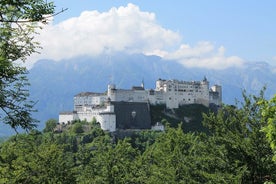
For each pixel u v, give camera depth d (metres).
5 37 20.16
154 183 50.62
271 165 33.00
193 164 40.81
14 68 20.30
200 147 38.03
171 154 52.16
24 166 48.06
